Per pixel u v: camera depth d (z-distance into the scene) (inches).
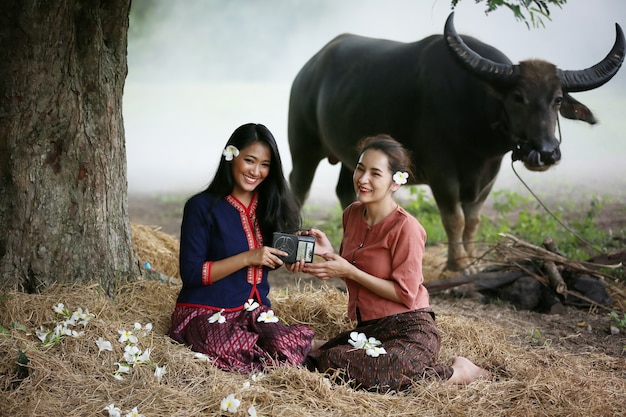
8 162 155.3
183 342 140.8
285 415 118.0
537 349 164.6
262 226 150.8
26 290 156.7
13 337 132.1
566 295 203.2
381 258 142.0
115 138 167.3
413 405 126.0
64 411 116.7
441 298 211.6
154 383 125.0
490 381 138.3
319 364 137.3
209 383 126.9
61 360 129.5
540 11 167.6
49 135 156.5
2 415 113.8
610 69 211.8
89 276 162.2
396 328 139.2
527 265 213.3
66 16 150.9
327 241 152.8
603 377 144.6
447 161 232.7
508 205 333.4
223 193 147.3
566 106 221.6
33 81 152.3
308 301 174.4
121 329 139.8
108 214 166.4
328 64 268.8
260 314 144.0
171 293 170.6
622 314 198.2
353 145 256.1
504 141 225.3
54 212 158.1
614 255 219.5
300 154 295.1
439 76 229.1
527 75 208.2
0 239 156.1
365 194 141.4
